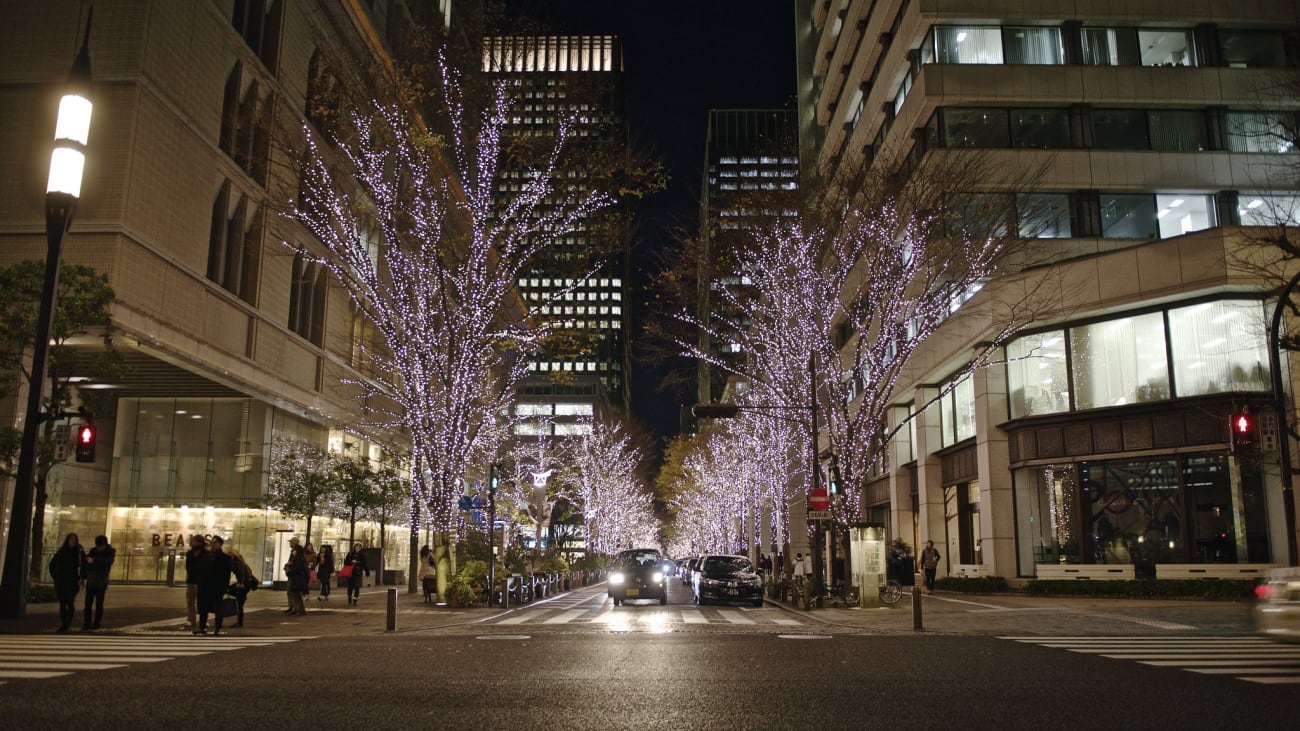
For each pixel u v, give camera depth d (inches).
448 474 1037.8
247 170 1333.7
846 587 1028.5
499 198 1196.5
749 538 2470.5
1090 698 352.5
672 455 3567.9
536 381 5413.4
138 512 1401.3
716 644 570.9
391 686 374.6
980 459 1237.1
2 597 697.0
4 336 805.9
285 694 350.3
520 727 288.2
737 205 1200.2
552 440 3223.4
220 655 488.7
